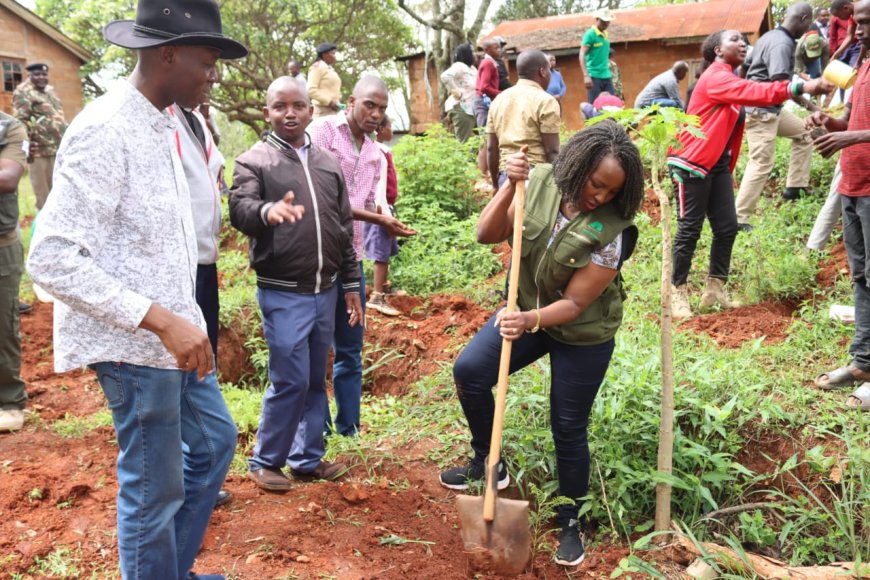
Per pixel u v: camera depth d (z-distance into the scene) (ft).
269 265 12.03
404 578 10.50
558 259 9.73
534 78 18.28
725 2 55.16
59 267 6.92
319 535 11.34
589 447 12.54
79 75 63.72
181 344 7.38
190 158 11.35
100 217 7.23
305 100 12.10
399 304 22.36
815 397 13.98
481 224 10.75
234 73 69.00
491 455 9.44
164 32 7.48
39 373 19.56
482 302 22.02
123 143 7.37
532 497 12.87
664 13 55.42
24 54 59.00
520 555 9.29
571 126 56.34
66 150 7.14
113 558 10.98
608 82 36.55
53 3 67.21
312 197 12.12
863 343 13.88
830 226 19.49
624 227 9.63
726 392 13.75
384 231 20.97
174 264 7.93
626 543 11.82
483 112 32.58
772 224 22.80
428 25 49.08
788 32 22.56
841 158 13.87
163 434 8.00
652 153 11.12
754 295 19.74
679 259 18.47
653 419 12.59
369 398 17.69
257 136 74.13
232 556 10.79
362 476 13.47
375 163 15.21
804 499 11.94
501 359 9.67
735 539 11.32
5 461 14.24
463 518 9.48
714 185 18.16
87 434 15.66
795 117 23.82
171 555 8.34
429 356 19.08
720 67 16.96
